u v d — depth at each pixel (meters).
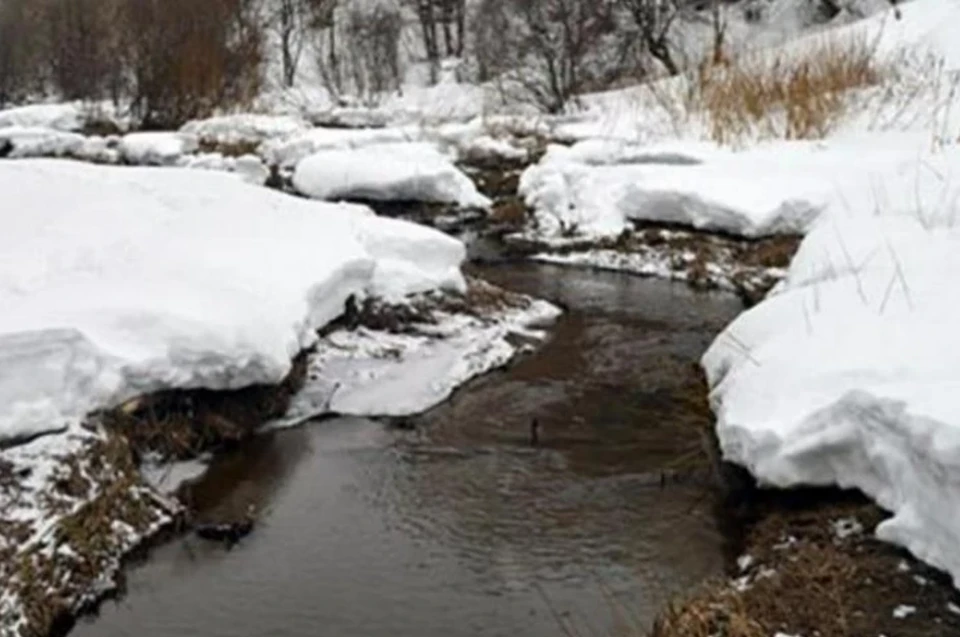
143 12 18.83
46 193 8.88
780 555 4.96
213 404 6.42
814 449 5.18
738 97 13.27
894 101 13.26
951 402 4.60
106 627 4.79
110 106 19.89
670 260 10.47
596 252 10.92
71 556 5.05
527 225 11.98
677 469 6.02
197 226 8.30
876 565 4.67
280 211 9.02
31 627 4.68
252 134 17.03
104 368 5.92
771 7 25.45
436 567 5.17
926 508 4.61
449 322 8.29
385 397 7.03
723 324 8.71
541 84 20.95
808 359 5.75
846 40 16.62
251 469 6.12
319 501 5.80
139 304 6.41
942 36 16.56
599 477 5.98
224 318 6.49
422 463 6.21
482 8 24.81
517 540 5.39
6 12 22.81
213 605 4.92
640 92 18.22
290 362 6.74
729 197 10.63
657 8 23.30
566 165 12.73
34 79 22.78
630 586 4.97
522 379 7.45
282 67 27.81
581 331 8.55
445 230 12.07
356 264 7.98
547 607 4.84
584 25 21.56
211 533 5.45
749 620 4.43
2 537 4.98
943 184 8.94
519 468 6.12
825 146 12.09
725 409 5.96
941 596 4.43
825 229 8.05
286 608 4.88
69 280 6.84
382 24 27.53
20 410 5.55
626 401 7.01
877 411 4.86
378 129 17.81
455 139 15.72
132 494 5.55
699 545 5.27
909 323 5.76
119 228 8.09
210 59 18.92
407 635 4.67
